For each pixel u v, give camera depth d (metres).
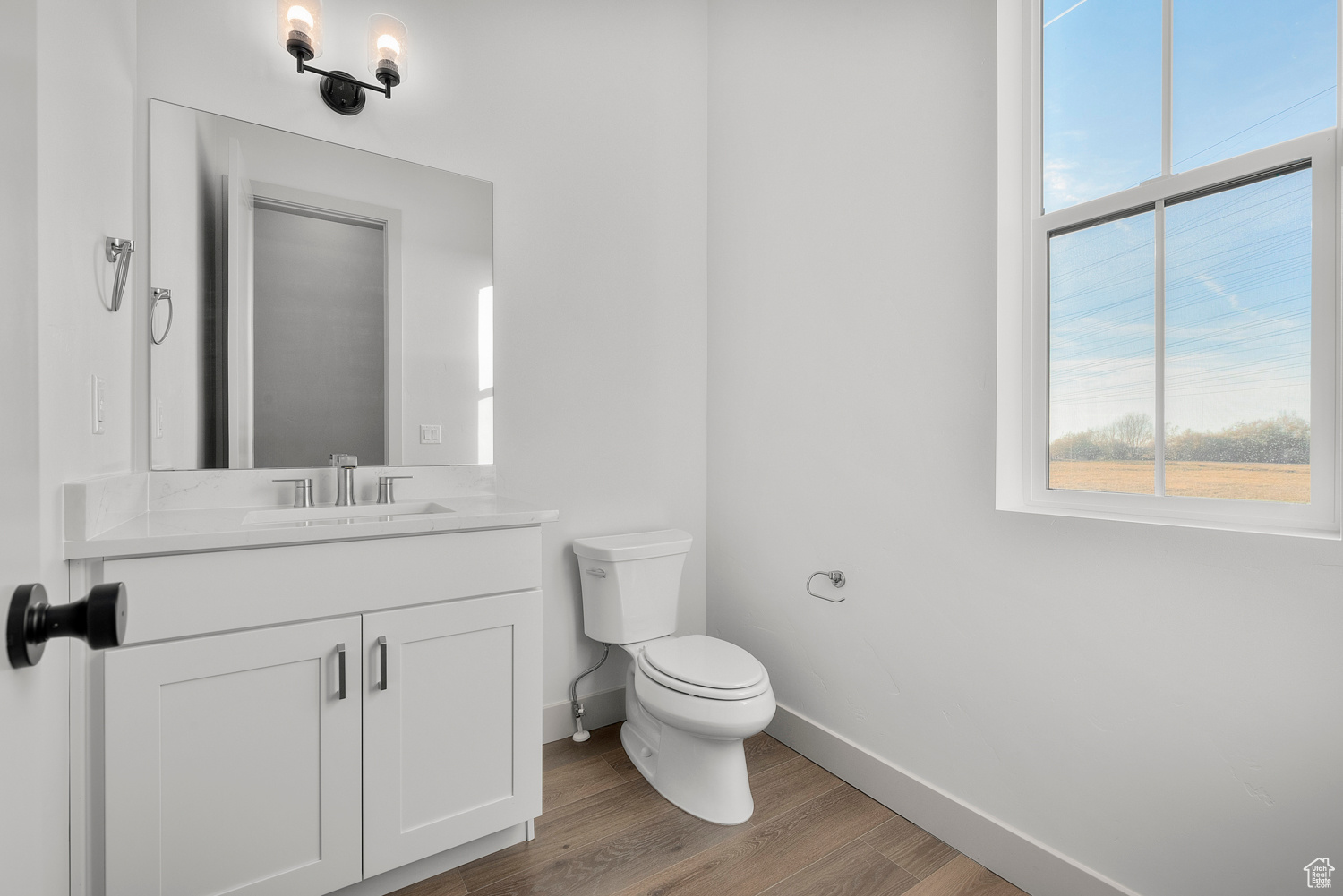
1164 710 1.24
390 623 1.38
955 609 1.63
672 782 1.82
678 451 2.47
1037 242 1.56
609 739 2.20
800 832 1.67
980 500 1.57
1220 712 1.17
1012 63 1.56
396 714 1.39
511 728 1.55
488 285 2.04
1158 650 1.25
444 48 1.98
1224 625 1.17
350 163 1.83
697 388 2.52
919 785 1.70
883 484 1.82
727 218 2.44
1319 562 1.06
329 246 1.79
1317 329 1.14
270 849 1.25
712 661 1.80
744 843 1.62
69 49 0.99
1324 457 1.13
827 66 2.01
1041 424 1.56
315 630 1.30
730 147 2.42
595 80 2.28
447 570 1.47
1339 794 1.04
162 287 1.56
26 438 0.46
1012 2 1.56
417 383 1.93
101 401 1.21
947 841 1.62
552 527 2.18
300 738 1.28
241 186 1.67
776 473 2.21
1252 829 1.13
